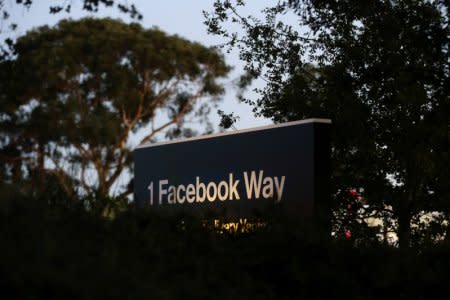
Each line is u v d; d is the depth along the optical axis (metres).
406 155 13.45
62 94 40.69
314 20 14.53
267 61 15.05
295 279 4.52
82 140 37.69
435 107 12.30
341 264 4.79
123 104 41.19
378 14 13.68
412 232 13.77
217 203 10.52
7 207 3.75
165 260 4.06
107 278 3.12
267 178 9.77
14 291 2.83
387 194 13.84
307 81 15.19
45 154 36.69
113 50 41.47
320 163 9.20
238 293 4.01
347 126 13.57
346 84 13.80
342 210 13.77
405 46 13.38
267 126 9.84
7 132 36.44
